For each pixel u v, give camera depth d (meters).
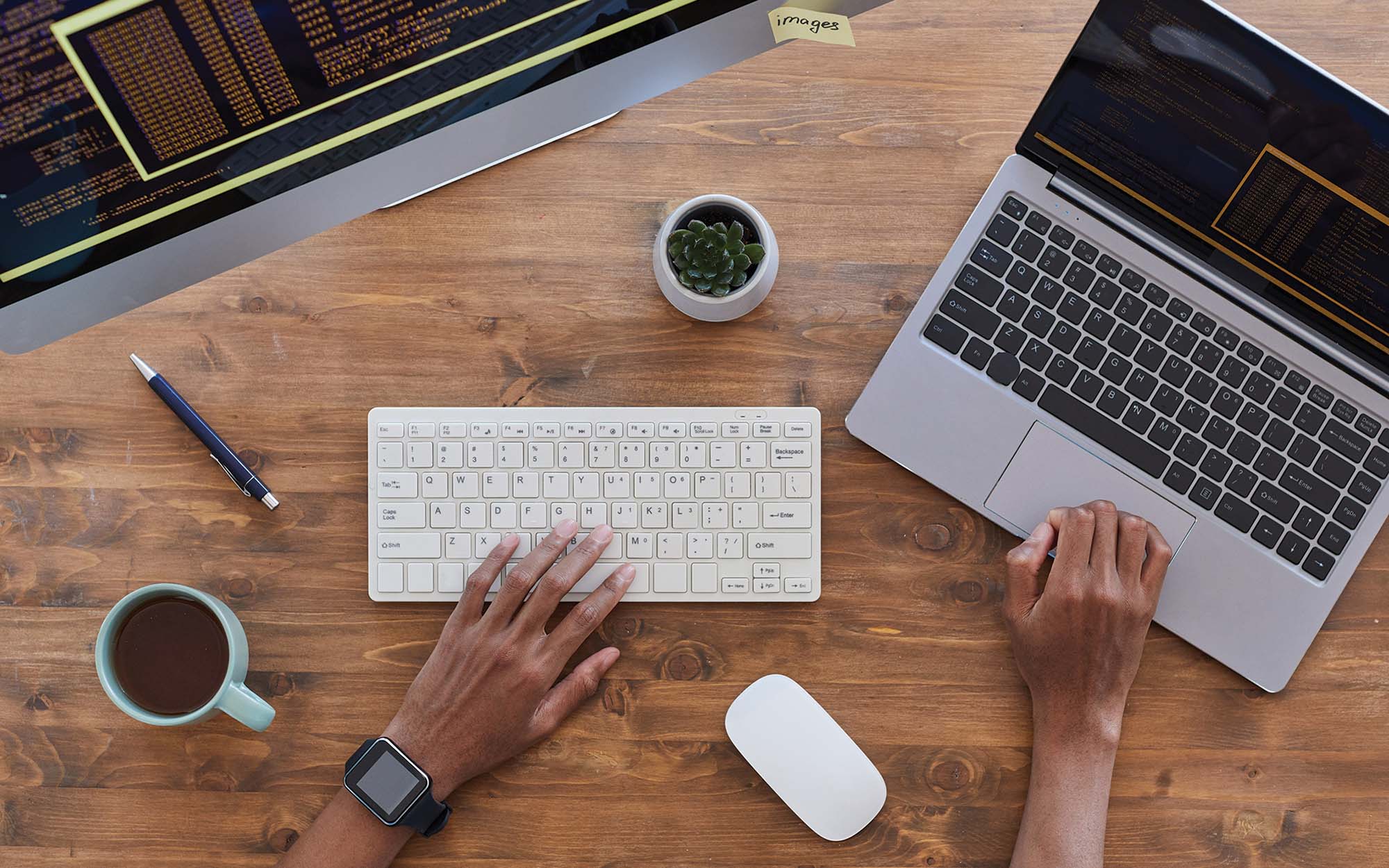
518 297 0.86
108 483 0.84
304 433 0.85
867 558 0.84
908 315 0.86
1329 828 0.81
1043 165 0.80
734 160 0.87
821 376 0.86
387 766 0.77
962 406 0.81
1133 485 0.80
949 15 0.87
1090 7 0.87
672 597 0.82
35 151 0.57
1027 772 0.82
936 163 0.87
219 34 0.57
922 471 0.82
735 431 0.82
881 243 0.87
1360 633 0.82
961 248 0.81
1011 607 0.80
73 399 0.85
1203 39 0.71
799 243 0.87
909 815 0.82
